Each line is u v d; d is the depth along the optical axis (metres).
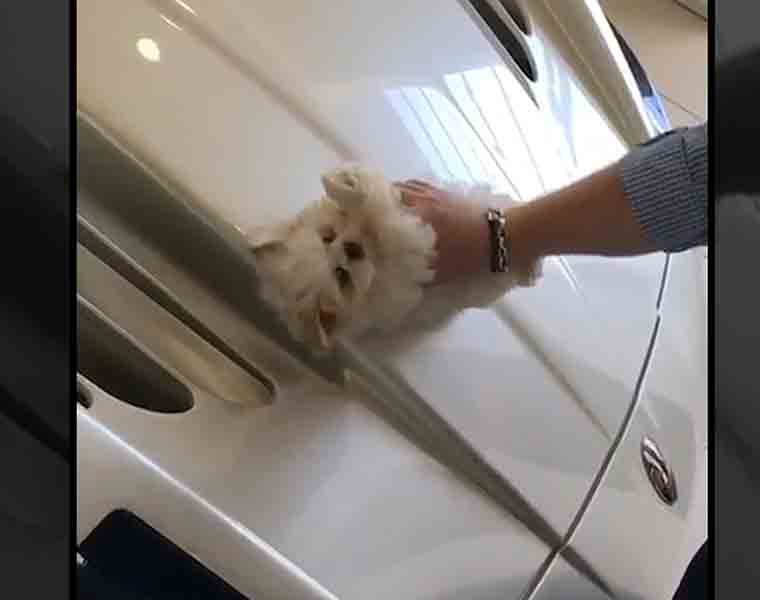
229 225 0.67
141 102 0.68
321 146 0.72
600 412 0.74
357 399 0.67
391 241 0.69
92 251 0.65
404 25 0.81
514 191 0.76
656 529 0.71
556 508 0.68
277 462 0.62
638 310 0.80
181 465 0.59
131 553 0.54
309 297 0.67
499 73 0.84
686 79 0.90
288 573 0.58
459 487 0.67
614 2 1.01
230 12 0.74
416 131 0.75
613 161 0.78
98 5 0.70
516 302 0.73
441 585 0.62
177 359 0.65
